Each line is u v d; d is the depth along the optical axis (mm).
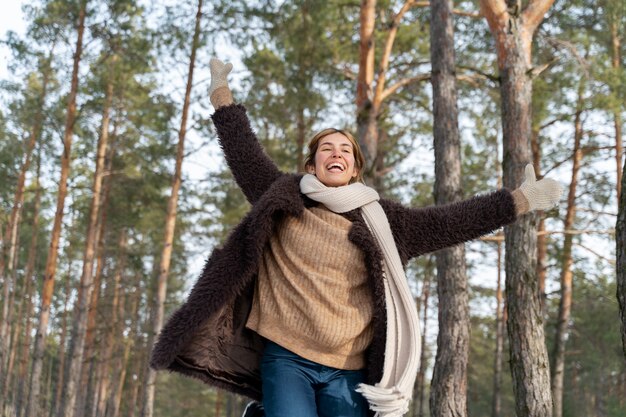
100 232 23312
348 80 14688
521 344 7887
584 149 16297
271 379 2518
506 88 8820
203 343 2576
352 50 14273
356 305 2555
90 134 19500
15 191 24016
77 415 24047
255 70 15672
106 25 16281
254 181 2883
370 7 12602
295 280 2564
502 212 2742
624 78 12281
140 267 24969
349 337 2502
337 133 2855
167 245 15617
